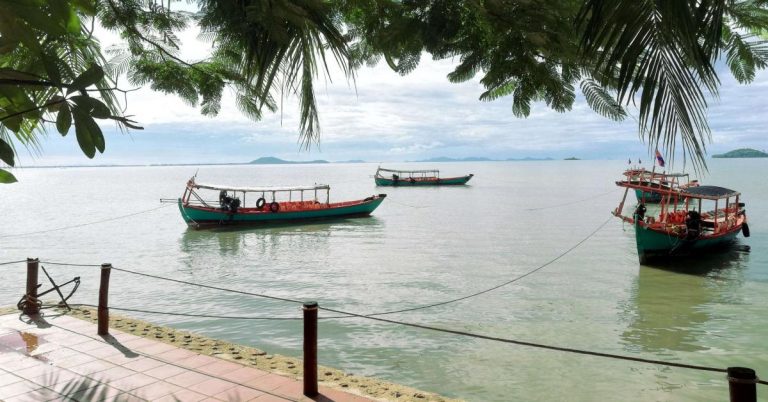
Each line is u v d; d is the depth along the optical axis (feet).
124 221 139.23
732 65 11.60
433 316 47.62
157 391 19.36
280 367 22.81
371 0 11.72
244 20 10.97
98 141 6.81
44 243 100.22
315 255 85.25
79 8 7.04
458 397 30.45
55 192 311.47
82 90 6.70
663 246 72.23
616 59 9.14
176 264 78.18
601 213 154.40
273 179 515.09
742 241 95.50
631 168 186.70
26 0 5.92
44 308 30.83
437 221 135.13
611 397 30.40
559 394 30.73
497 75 11.37
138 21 12.16
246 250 91.45
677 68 8.63
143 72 12.20
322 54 12.09
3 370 21.16
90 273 69.77
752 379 11.60
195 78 12.48
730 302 53.06
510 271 69.97
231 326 44.73
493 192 258.78
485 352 37.86
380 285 61.57
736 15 10.71
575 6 10.68
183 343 25.95
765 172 469.57
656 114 8.75
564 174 598.34
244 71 13.03
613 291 57.93
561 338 41.45
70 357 22.71
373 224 129.18
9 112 7.20
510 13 10.54
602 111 11.04
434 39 10.91
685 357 37.24
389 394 20.43
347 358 36.83
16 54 9.32
